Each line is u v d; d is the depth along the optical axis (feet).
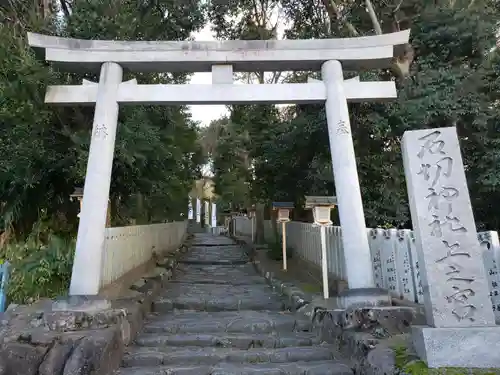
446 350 11.35
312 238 35.91
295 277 34.60
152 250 39.47
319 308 21.86
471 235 12.40
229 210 107.34
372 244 24.41
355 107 33.22
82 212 20.42
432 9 32.81
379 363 13.29
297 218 51.34
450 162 13.10
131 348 19.34
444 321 11.78
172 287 33.63
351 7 38.86
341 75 23.44
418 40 33.55
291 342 20.22
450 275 12.14
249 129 48.96
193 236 88.74
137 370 16.85
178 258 48.32
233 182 78.38
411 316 17.19
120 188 31.12
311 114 34.99
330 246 30.50
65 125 26.30
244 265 47.06
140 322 22.12
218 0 43.93
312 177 35.58
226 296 29.66
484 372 10.85
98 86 22.62
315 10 45.03
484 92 31.58
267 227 64.18
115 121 22.39
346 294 19.66
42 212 27.96
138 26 31.71
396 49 24.11
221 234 104.88
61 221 29.53
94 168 21.07
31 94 23.39
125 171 28.50
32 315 17.53
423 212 12.86
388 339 15.30
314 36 41.98
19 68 22.52
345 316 17.99
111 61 22.85
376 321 17.04
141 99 22.75
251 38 48.11
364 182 32.99
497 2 36.29
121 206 35.65
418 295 18.79
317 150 36.60
